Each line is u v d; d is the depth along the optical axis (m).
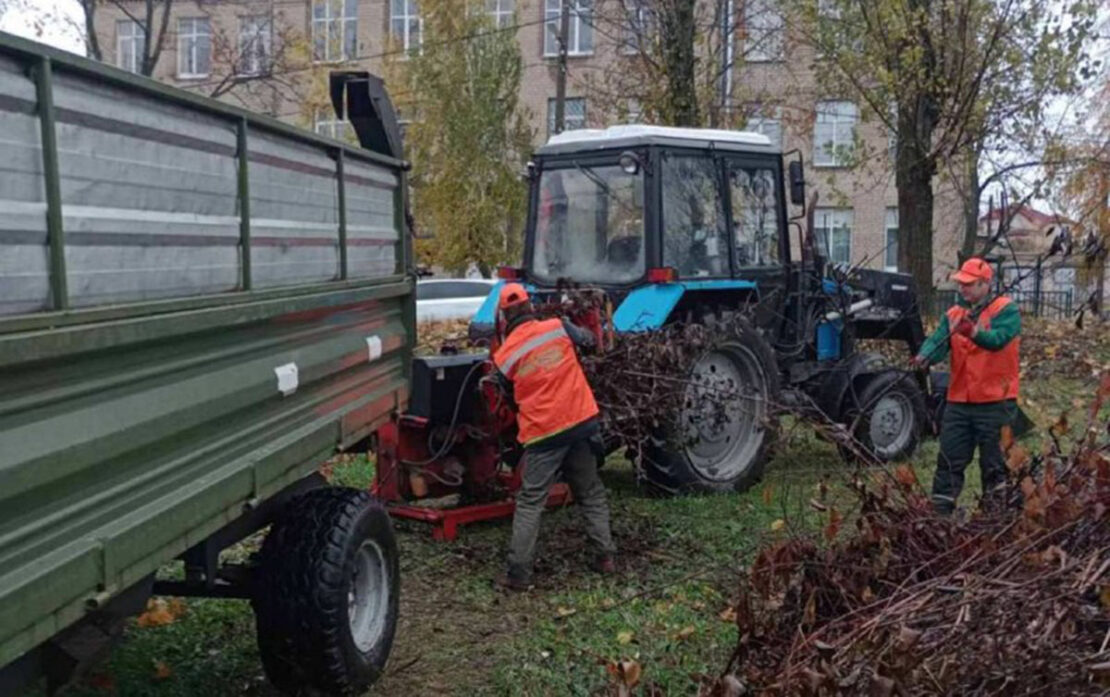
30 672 2.99
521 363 6.02
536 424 5.99
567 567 6.36
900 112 15.96
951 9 15.24
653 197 7.84
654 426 7.34
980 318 6.68
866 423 9.02
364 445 5.50
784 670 3.43
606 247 8.19
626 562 6.45
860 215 30.02
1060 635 3.23
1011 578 3.53
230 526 4.08
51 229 2.59
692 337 7.45
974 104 15.60
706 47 20.23
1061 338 13.93
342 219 4.70
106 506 2.83
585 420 6.07
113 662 4.81
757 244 8.82
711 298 8.41
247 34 26.88
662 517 7.28
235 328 3.64
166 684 4.64
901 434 9.52
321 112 23.66
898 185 16.62
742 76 23.25
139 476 3.00
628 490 8.19
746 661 3.74
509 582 6.02
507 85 24.72
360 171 5.05
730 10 21.56
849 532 5.53
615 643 5.16
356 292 4.86
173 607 5.55
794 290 9.10
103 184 2.86
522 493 6.05
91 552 2.67
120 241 2.94
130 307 2.92
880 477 5.51
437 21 24.17
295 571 4.22
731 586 5.83
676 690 4.56
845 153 17.83
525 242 8.63
